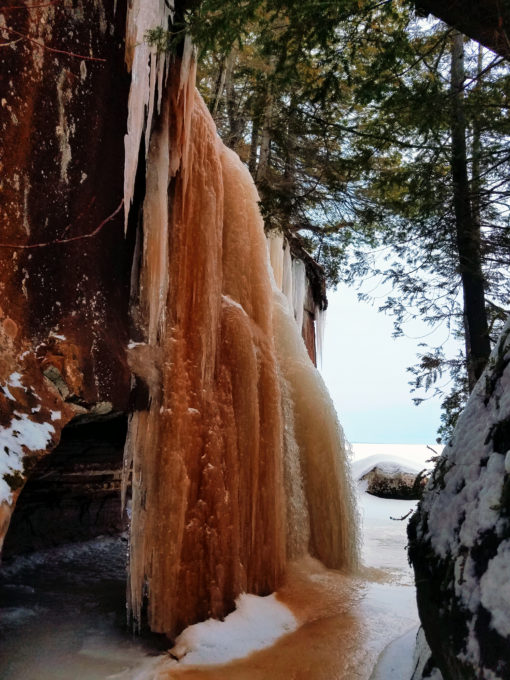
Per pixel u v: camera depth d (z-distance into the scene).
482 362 5.40
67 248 4.46
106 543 8.48
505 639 1.90
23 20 4.29
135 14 5.02
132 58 5.15
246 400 5.84
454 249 5.80
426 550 2.60
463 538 2.34
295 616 5.36
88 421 4.93
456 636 2.16
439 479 2.74
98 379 4.39
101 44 4.94
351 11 3.66
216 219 5.98
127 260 5.09
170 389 5.08
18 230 4.13
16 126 4.18
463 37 5.79
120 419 5.50
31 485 7.35
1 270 3.98
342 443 7.57
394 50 4.08
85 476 7.86
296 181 10.39
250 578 5.60
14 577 6.57
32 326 4.10
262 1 3.46
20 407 3.75
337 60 4.20
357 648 4.69
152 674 4.04
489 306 6.00
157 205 5.21
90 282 4.60
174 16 5.41
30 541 7.51
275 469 6.08
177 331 5.33
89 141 4.75
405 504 14.63
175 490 4.90
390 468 15.77
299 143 7.09
